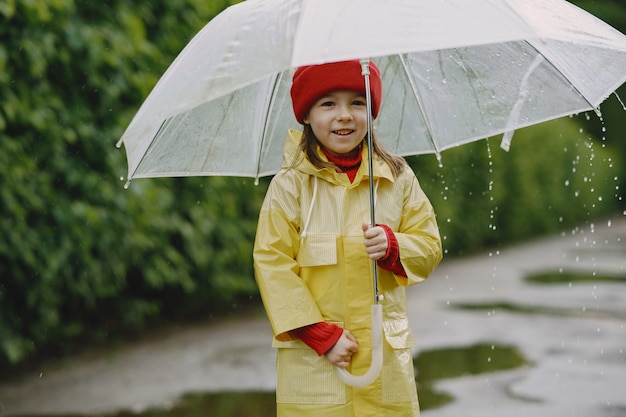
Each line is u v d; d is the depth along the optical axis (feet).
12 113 17.47
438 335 23.85
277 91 11.32
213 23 9.56
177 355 21.09
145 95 21.43
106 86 20.27
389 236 9.70
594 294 30.78
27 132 18.61
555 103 11.23
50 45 18.66
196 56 9.19
